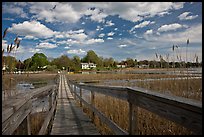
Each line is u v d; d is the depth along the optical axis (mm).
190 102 1377
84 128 4297
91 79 36906
